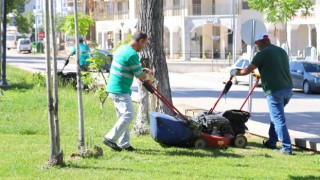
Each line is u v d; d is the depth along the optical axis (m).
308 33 115.25
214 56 136.50
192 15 134.25
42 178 17.28
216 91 65.12
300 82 65.62
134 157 21.08
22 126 28.98
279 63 23.12
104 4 173.50
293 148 24.97
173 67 110.56
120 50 21.83
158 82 26.25
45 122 31.03
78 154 20.66
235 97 57.12
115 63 21.84
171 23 138.25
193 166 19.72
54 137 18.84
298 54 109.00
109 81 22.06
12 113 34.56
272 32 116.81
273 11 74.44
